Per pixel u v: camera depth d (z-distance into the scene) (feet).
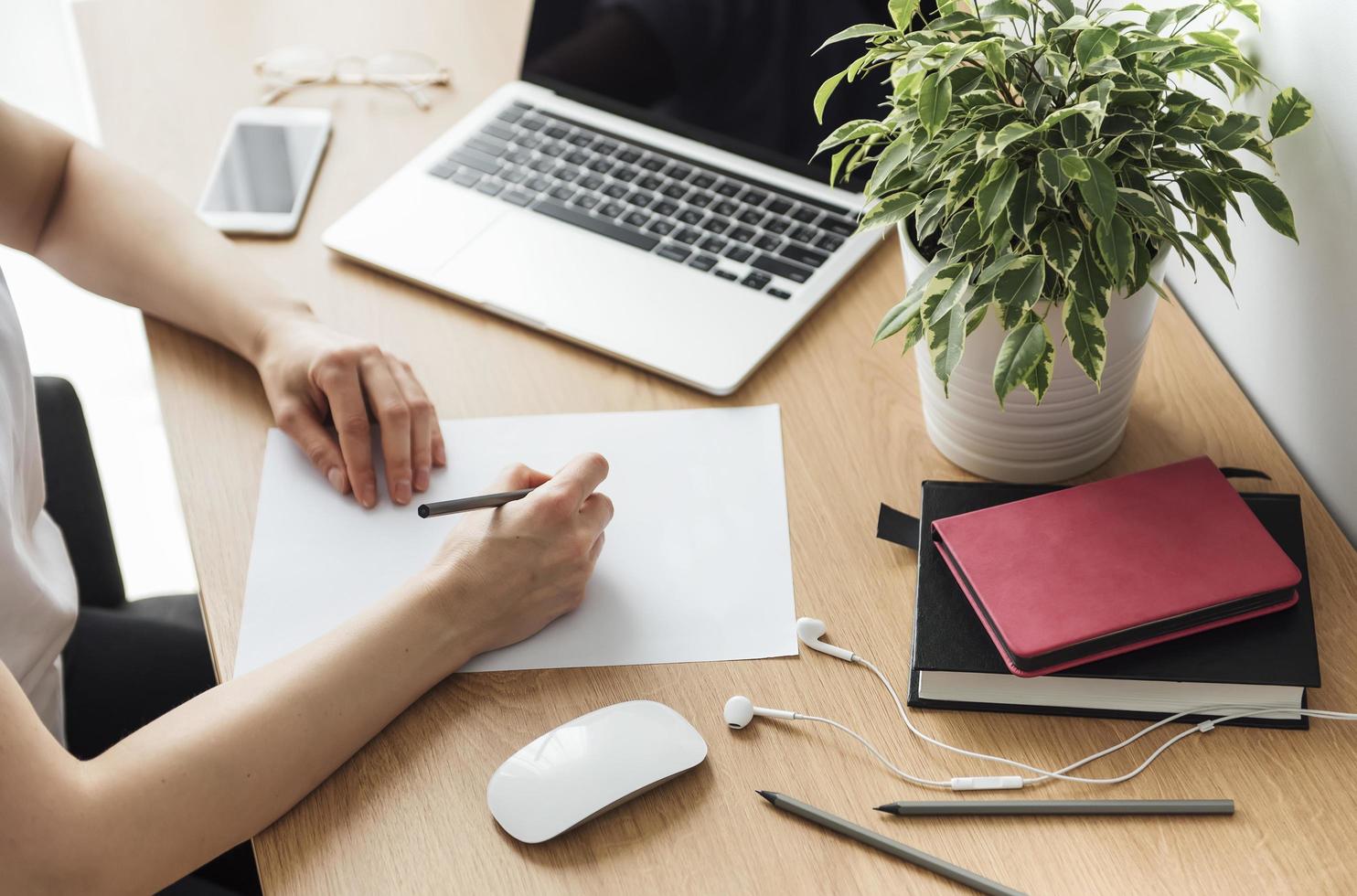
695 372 2.83
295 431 2.74
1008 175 2.04
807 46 3.16
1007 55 2.20
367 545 2.55
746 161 3.35
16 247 3.21
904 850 1.96
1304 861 1.93
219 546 2.56
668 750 2.09
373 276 3.21
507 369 2.94
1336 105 2.24
